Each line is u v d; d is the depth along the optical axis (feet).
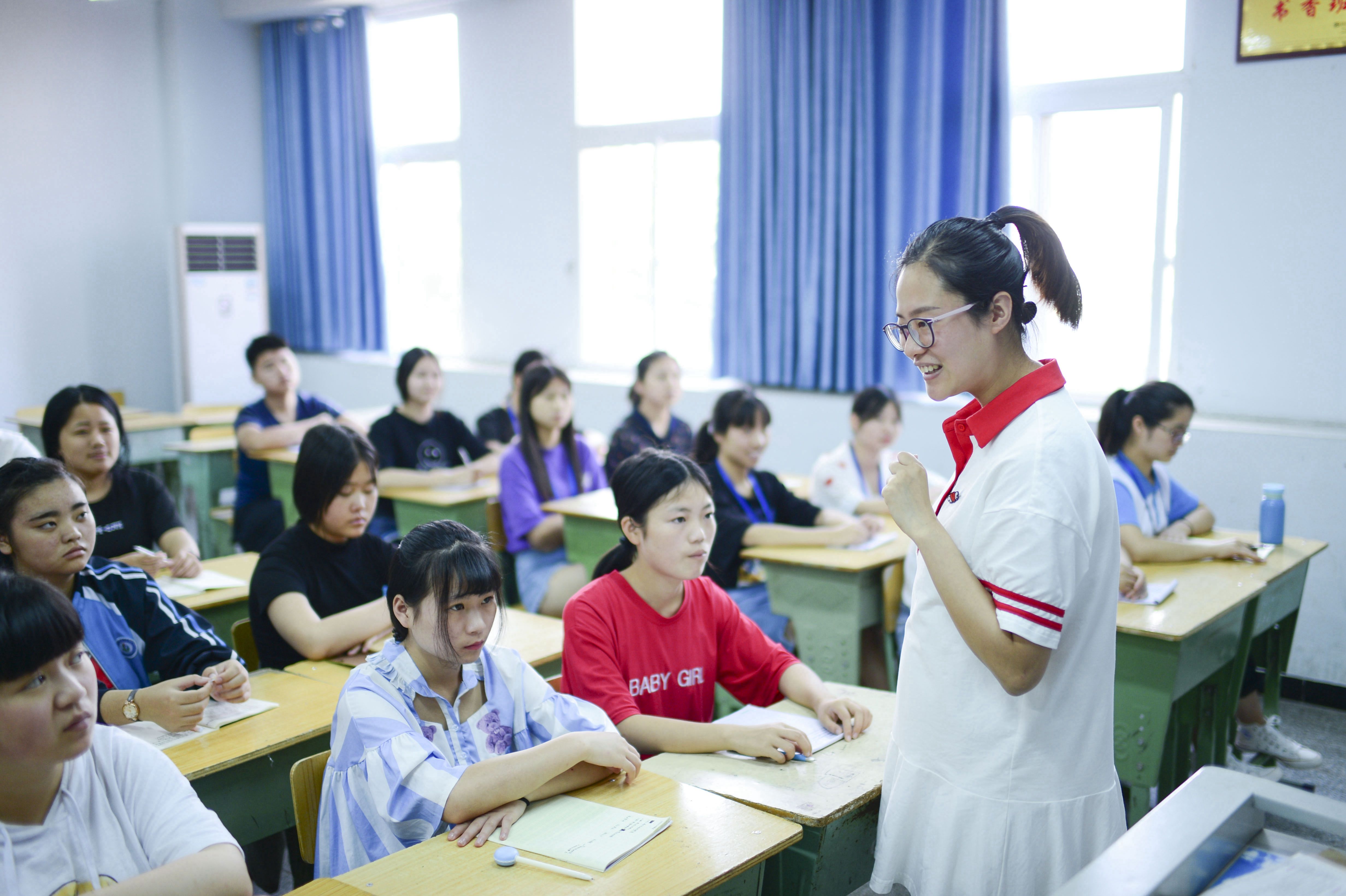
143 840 3.83
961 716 4.29
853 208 14.56
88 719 3.53
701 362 17.26
